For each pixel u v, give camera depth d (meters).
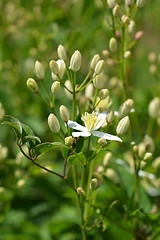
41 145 0.30
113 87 0.39
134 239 0.36
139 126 0.40
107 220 0.36
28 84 0.32
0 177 0.41
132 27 0.36
